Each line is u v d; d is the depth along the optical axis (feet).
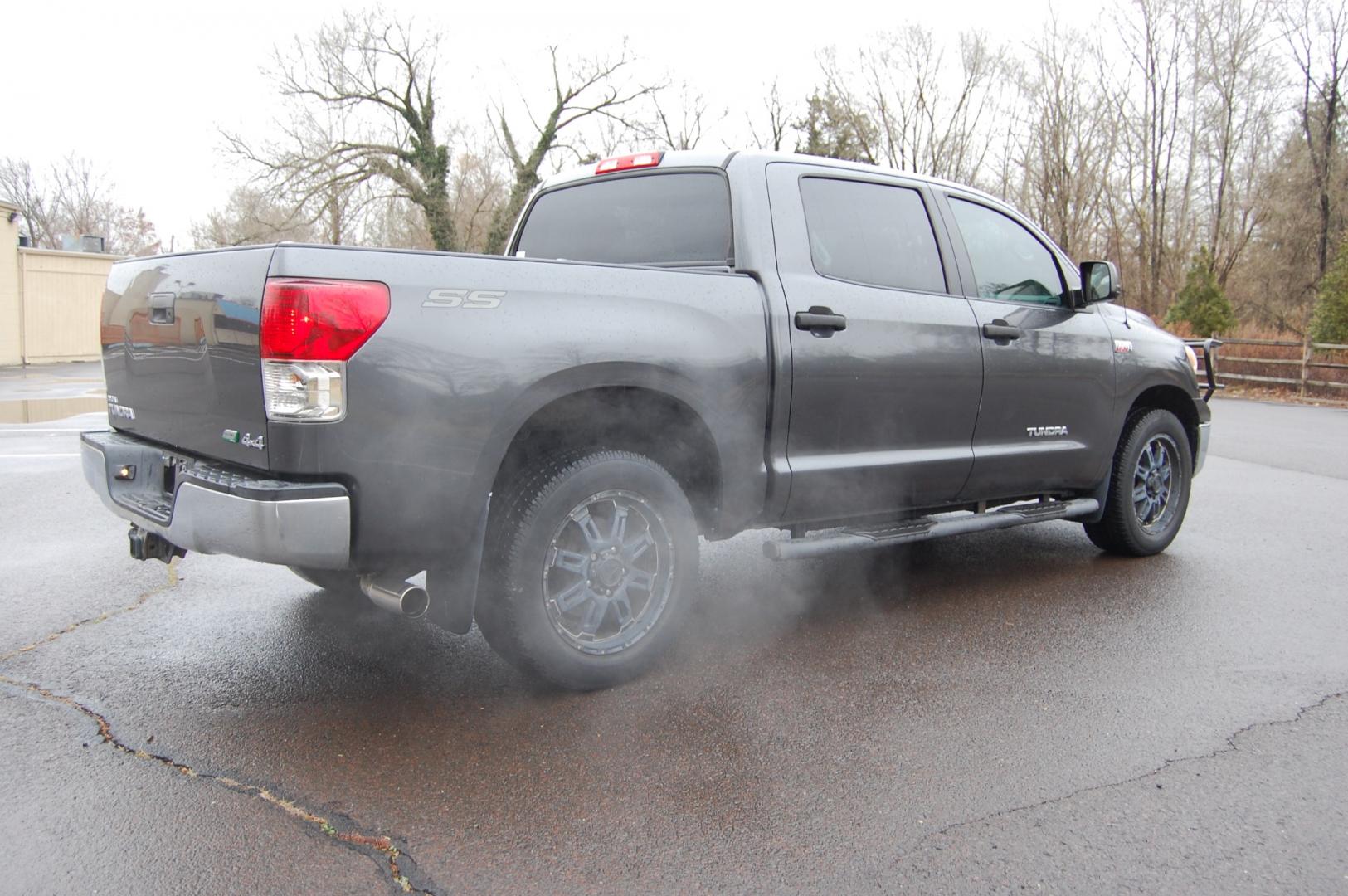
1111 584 15.83
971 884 7.43
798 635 13.19
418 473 9.31
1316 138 107.76
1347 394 60.44
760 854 7.82
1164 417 17.40
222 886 7.27
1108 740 9.98
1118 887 7.42
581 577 10.78
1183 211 108.37
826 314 12.44
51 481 24.21
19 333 75.97
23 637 12.73
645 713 10.53
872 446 13.14
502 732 10.02
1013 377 14.67
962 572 16.66
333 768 9.16
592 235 14.35
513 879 7.43
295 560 8.84
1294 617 14.08
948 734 10.08
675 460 12.10
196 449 10.14
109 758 9.29
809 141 117.39
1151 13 101.04
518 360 9.77
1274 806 8.67
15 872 7.39
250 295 8.97
